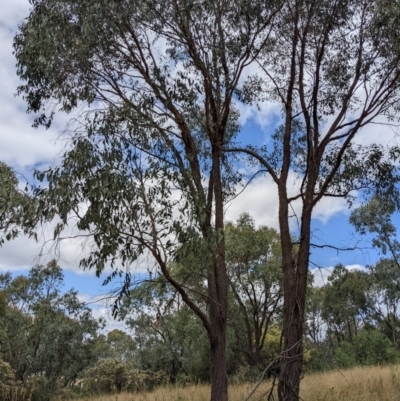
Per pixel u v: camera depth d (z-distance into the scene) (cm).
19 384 2259
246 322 2477
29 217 607
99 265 601
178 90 888
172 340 2539
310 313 3838
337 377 1396
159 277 771
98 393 1992
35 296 3100
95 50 802
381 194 1063
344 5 962
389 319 3809
